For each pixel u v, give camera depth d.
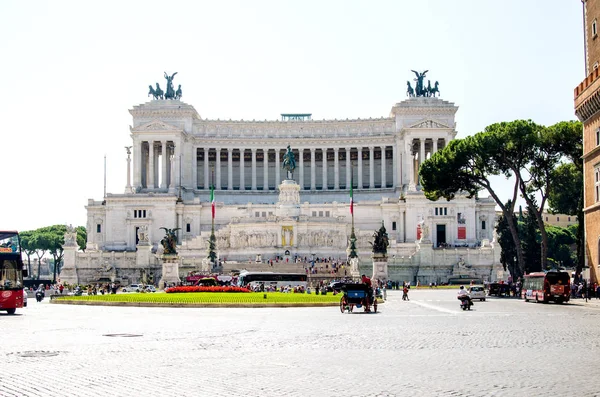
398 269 158.88
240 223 177.38
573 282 105.50
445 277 158.38
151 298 89.06
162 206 193.88
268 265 156.38
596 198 96.31
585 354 35.78
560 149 111.75
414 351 37.31
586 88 96.50
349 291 71.56
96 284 144.25
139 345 40.09
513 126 112.31
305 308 79.50
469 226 187.38
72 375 29.22
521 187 114.00
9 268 71.81
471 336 45.22
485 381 27.78
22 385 26.81
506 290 112.00
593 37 102.00
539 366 31.72
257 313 70.06
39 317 64.31
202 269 154.62
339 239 177.38
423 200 188.75
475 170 120.19
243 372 30.03
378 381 27.78
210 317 63.97
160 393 25.27
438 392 25.47
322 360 33.78
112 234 193.12
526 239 150.12
